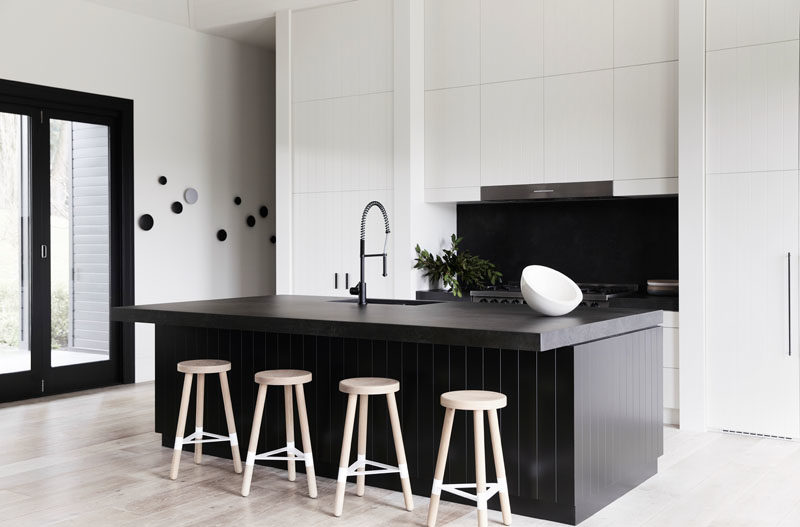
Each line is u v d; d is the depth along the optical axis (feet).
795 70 15.81
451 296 20.08
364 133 21.18
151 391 21.52
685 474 13.56
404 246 20.57
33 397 20.56
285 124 22.45
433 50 20.65
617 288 20.11
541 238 21.31
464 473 11.89
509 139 19.65
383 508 11.84
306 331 12.13
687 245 16.96
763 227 16.20
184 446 15.38
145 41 22.65
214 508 11.86
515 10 19.45
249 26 23.54
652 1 17.76
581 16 18.63
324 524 11.14
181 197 23.73
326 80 21.77
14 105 20.02
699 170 16.79
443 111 20.57
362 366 12.94
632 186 18.12
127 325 22.52
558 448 11.03
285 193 22.53
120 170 22.18
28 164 20.38
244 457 14.52
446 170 20.61
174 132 23.50
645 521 11.20
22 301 20.34
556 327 10.55
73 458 14.78
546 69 19.11
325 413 13.39
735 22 16.38
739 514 11.51
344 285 21.63
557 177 19.04
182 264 23.81
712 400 16.83
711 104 16.67
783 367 16.07
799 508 11.78
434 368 12.16
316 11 21.86
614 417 12.01
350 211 21.48
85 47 21.16
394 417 11.75
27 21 19.89
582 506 11.12
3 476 13.57
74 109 21.17
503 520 11.00
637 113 18.01
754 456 14.75
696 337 16.90
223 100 25.04
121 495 12.51
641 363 12.94
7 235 20.03
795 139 15.85
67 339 21.33
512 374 11.39
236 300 16.33
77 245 21.45
